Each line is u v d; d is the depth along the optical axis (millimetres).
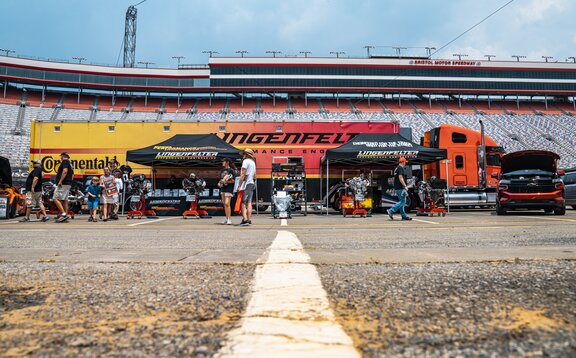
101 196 9320
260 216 11195
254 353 940
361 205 10547
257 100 55375
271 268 2244
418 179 14641
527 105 55781
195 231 5781
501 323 1202
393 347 994
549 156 10664
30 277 2066
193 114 50594
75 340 1086
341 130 12953
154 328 1183
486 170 14219
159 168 12680
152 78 51906
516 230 5340
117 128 12828
